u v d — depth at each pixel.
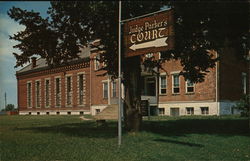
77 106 46.47
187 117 26.06
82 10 13.04
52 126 20.38
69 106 48.06
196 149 10.84
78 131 16.25
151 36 10.38
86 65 44.59
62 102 49.62
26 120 28.78
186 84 32.34
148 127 17.52
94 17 13.27
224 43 15.14
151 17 10.44
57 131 16.44
